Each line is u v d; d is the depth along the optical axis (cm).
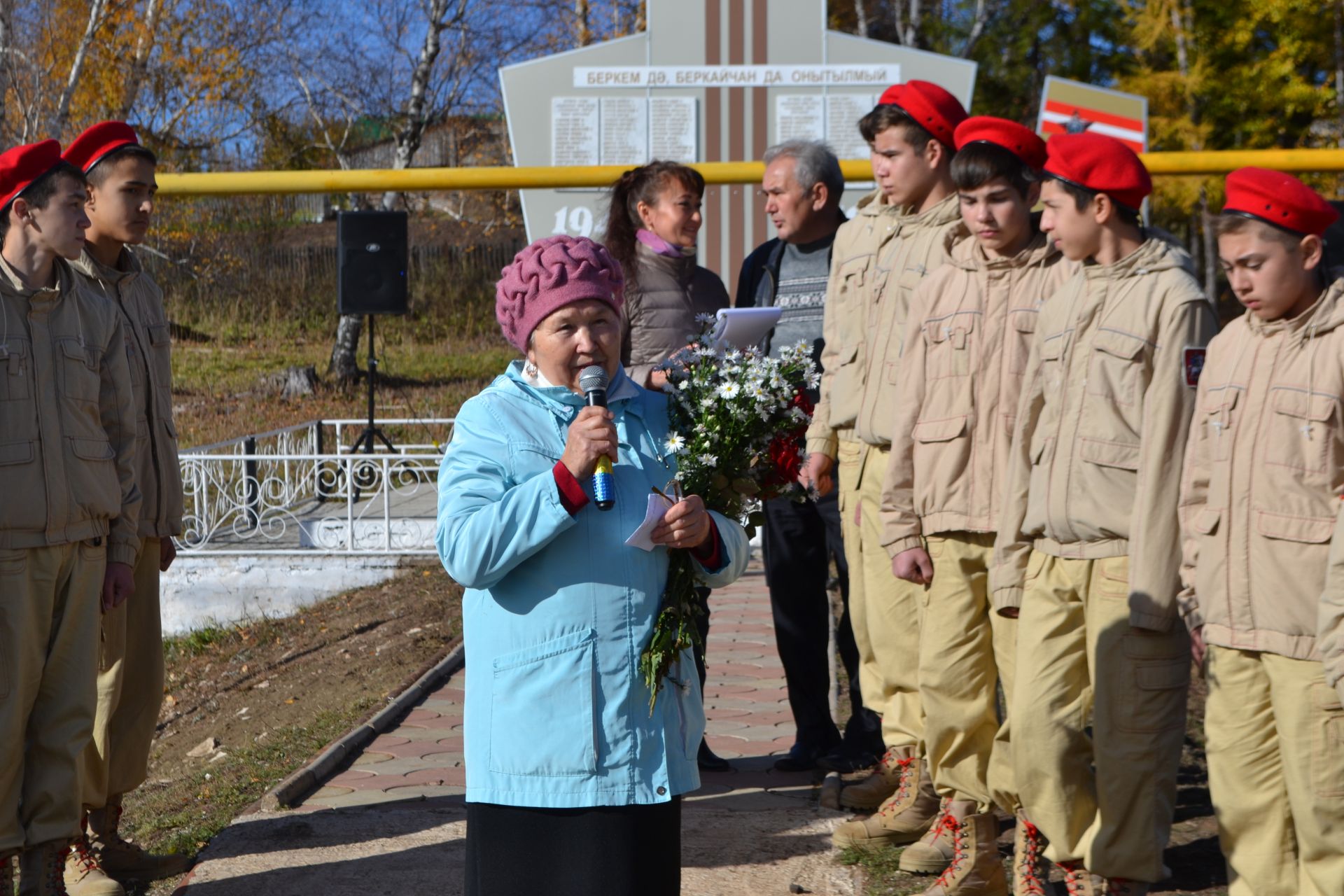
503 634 250
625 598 250
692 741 259
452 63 2561
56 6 1916
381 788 471
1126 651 310
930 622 367
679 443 262
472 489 251
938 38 2888
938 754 362
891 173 407
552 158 1155
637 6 2627
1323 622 270
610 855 245
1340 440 280
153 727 423
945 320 364
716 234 1144
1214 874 376
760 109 1144
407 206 2902
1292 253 283
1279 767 296
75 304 373
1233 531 293
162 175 970
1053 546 324
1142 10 2603
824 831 416
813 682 485
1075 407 320
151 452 416
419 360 2300
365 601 927
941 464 360
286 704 686
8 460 348
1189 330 306
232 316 2439
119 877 414
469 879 256
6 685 349
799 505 466
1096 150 318
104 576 385
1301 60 2523
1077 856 325
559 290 256
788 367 280
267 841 420
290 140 2731
